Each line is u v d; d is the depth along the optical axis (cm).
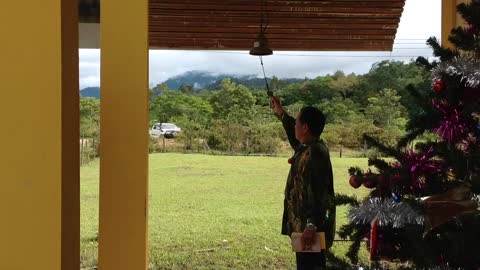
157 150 1866
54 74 178
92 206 1095
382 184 220
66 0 184
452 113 222
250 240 904
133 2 267
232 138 1866
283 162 1698
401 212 203
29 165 177
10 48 177
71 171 190
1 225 177
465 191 202
